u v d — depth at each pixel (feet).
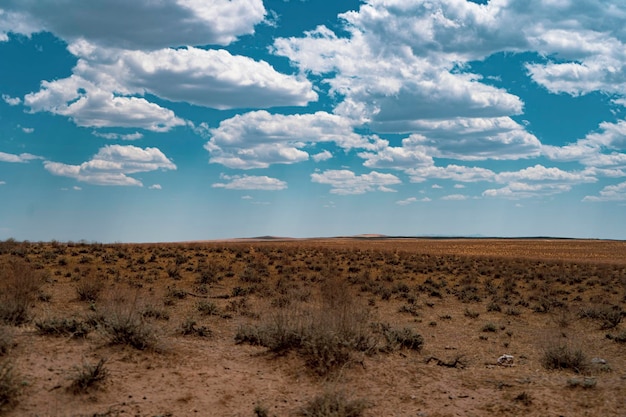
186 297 69.62
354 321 37.35
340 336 34.14
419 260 162.91
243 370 31.83
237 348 38.45
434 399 27.84
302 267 118.01
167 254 123.95
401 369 33.53
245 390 28.14
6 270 53.93
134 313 38.22
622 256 244.63
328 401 24.66
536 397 27.50
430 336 53.36
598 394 27.71
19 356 30.42
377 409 25.91
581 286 106.01
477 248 313.73
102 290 61.41
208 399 26.40
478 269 142.41
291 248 173.17
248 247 173.47
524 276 126.93
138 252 127.13
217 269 99.35
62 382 26.50
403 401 27.37
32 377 26.81
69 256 107.24
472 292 89.66
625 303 83.51
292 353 34.42
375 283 91.97
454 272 130.11
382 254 181.06
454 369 36.22
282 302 61.00
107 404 24.59
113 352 32.78
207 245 170.50
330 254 160.86
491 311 72.38
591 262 186.70
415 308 70.38
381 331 47.67
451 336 54.08
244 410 25.18
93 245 129.80
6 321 38.68
